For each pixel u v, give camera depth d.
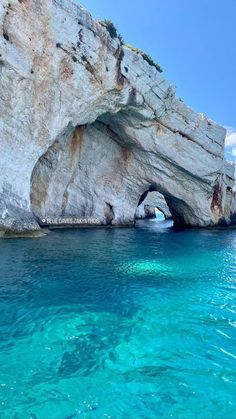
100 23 23.56
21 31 18.47
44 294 9.95
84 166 29.64
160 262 15.83
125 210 33.31
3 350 6.71
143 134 29.41
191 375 6.31
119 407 5.31
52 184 26.23
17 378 5.85
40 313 8.59
